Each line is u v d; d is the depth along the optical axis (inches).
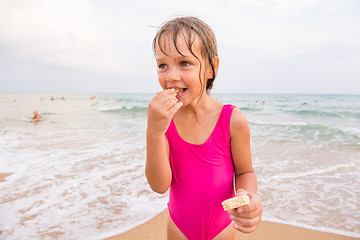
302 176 196.2
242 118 49.5
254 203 37.0
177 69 41.6
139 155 255.3
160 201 153.8
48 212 141.1
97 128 462.6
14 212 141.3
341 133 402.0
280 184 180.1
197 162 49.3
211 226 50.9
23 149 289.1
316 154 266.2
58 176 197.2
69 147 298.2
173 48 41.1
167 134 51.4
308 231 124.0
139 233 121.6
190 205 50.8
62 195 162.6
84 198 157.9
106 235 120.1
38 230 124.0
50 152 273.9
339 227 127.2
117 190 169.5
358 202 152.9
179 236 53.5
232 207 36.5
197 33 42.8
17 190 170.6
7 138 360.8
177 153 50.8
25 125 516.4
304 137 369.1
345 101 1600.6
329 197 159.8
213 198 49.7
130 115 743.1
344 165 225.5
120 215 137.9
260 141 338.6
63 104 1322.6
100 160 239.5
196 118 49.6
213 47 47.5
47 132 417.4
